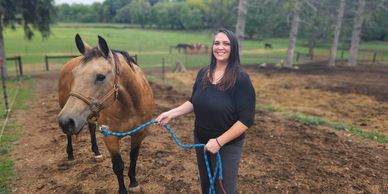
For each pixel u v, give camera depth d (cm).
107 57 260
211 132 243
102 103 255
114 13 9825
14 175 412
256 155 493
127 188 379
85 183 393
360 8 2059
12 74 1489
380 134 621
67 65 434
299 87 1248
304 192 384
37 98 921
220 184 236
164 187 386
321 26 3006
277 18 4247
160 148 514
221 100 231
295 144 550
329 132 620
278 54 3114
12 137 556
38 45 3112
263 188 390
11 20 1338
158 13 7762
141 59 2384
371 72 1739
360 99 1016
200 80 250
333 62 2134
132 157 359
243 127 228
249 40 5344
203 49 3403
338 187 398
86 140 545
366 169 452
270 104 941
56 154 484
